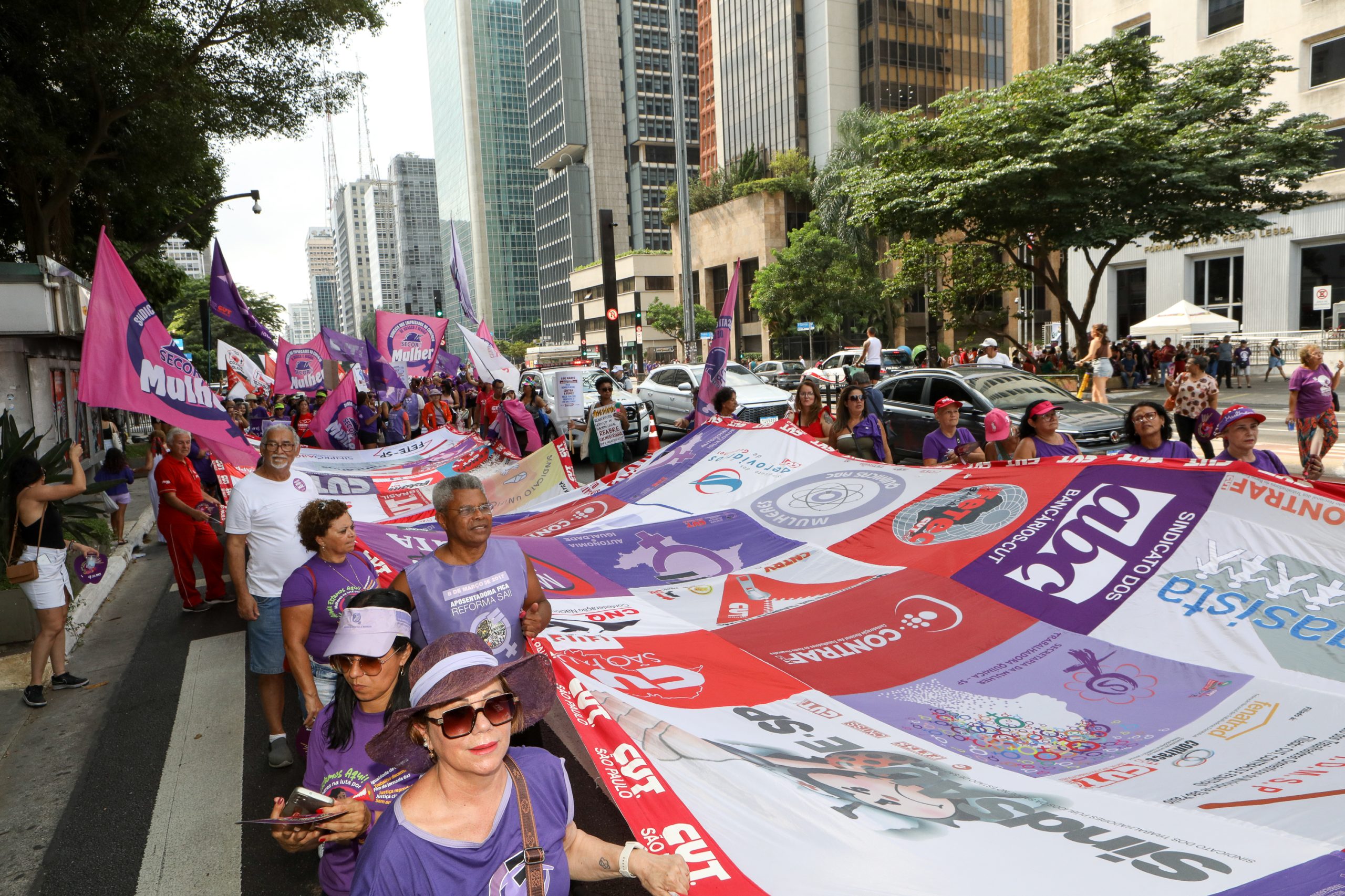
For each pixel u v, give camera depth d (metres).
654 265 101.94
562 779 2.02
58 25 16.75
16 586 7.45
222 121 19.72
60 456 8.76
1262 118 23.84
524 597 3.72
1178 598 4.16
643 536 6.18
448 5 188.62
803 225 63.16
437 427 19.05
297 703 5.99
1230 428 5.12
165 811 4.54
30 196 18.56
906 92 78.75
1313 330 32.72
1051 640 4.11
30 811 4.60
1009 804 2.69
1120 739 3.25
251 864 4.02
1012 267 29.98
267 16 18.45
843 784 2.78
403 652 2.68
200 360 65.44
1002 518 5.19
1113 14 38.38
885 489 6.19
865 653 4.14
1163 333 38.19
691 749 2.95
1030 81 25.06
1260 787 2.78
